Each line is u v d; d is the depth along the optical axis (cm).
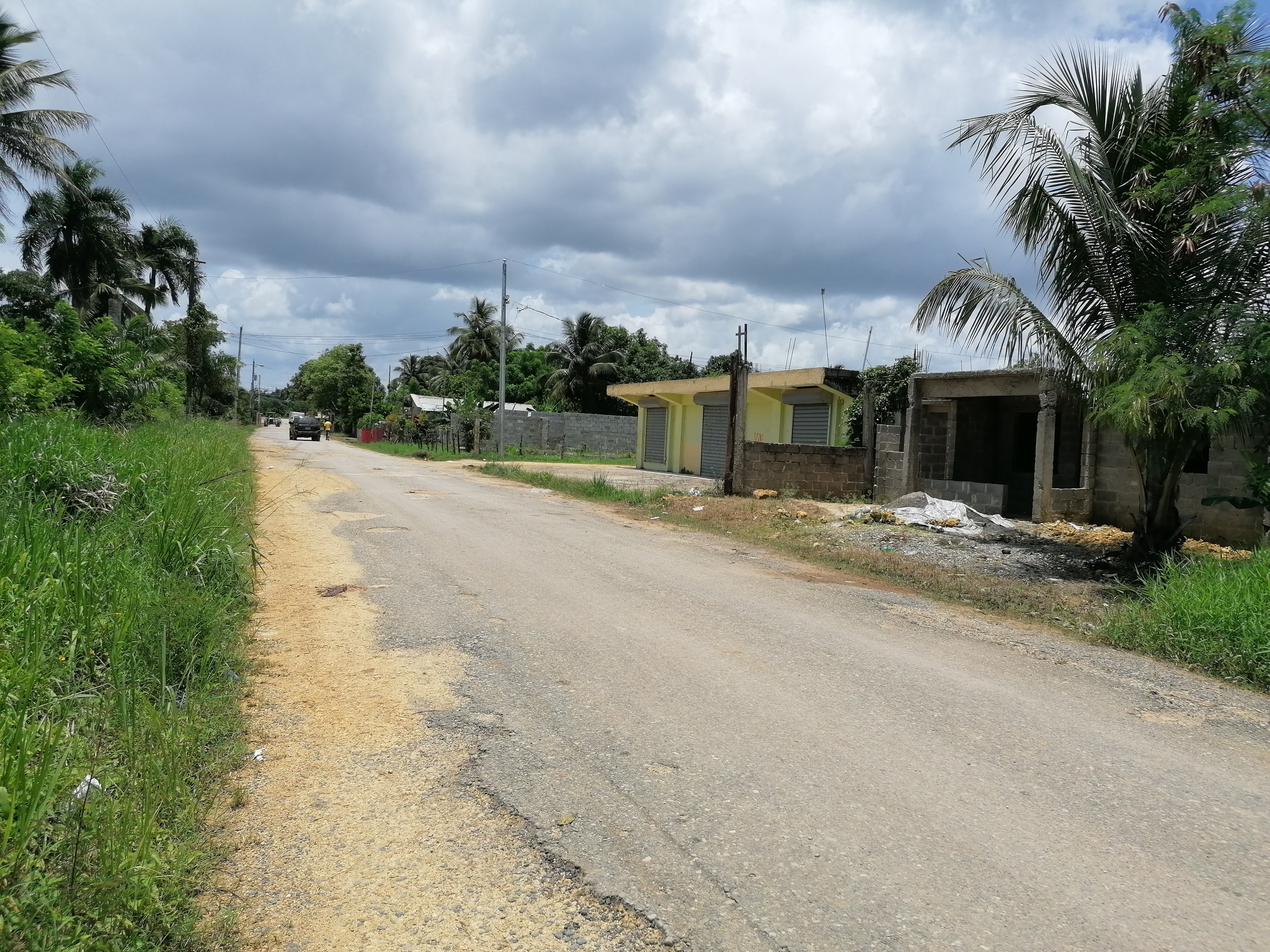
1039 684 554
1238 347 848
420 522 1228
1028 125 952
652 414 3053
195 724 406
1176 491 991
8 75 2319
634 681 523
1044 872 314
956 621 741
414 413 5594
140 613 477
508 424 4244
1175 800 382
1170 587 738
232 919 271
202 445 1531
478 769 390
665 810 354
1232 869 321
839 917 281
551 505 1580
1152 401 860
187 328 4994
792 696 505
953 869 314
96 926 249
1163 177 916
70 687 397
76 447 788
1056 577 988
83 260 3638
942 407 1659
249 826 333
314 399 8325
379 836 329
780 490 1783
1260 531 1152
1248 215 858
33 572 467
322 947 261
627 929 274
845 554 1079
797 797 370
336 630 621
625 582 844
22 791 268
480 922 276
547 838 329
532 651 581
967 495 1541
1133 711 507
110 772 335
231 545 732
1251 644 604
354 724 442
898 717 475
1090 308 999
